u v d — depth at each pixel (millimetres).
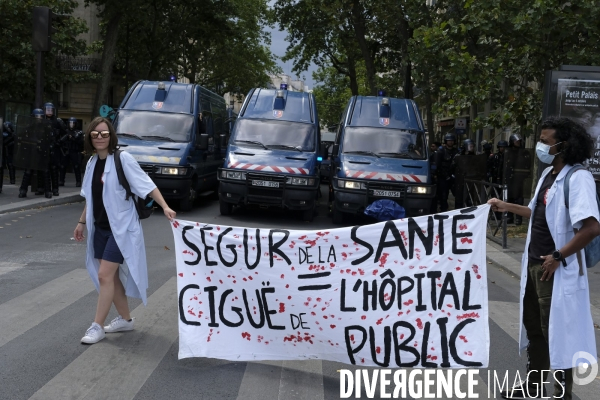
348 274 5152
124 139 16188
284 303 5223
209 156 18594
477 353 5023
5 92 28047
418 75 19438
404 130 16031
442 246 5074
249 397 4621
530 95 15570
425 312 5082
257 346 5266
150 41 37781
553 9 13594
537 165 14797
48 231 12023
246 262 5246
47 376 4875
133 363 5230
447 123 45469
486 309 5043
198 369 5168
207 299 5293
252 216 16203
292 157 15641
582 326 4246
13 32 26641
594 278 9938
